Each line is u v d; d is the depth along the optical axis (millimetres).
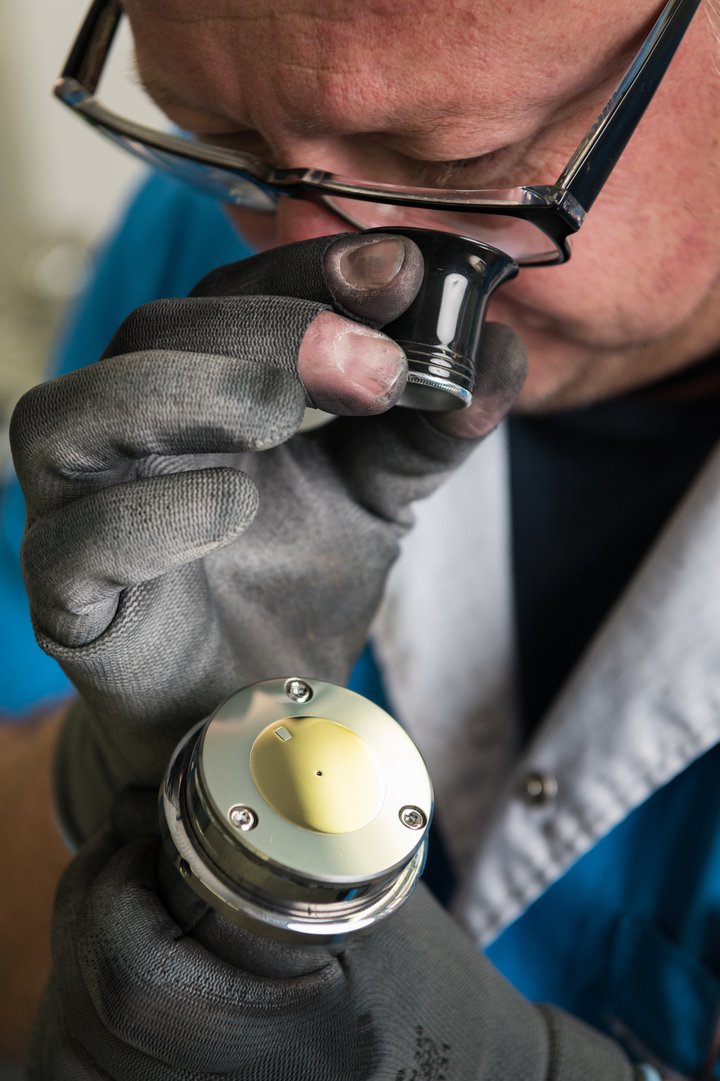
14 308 1999
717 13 494
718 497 757
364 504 607
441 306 459
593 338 659
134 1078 490
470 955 575
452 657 904
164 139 624
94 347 1271
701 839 809
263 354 422
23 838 1033
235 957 478
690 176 555
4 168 2023
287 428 398
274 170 562
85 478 432
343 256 446
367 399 429
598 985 880
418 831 415
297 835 395
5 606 1167
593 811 797
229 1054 477
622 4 450
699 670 761
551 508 900
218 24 479
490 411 542
